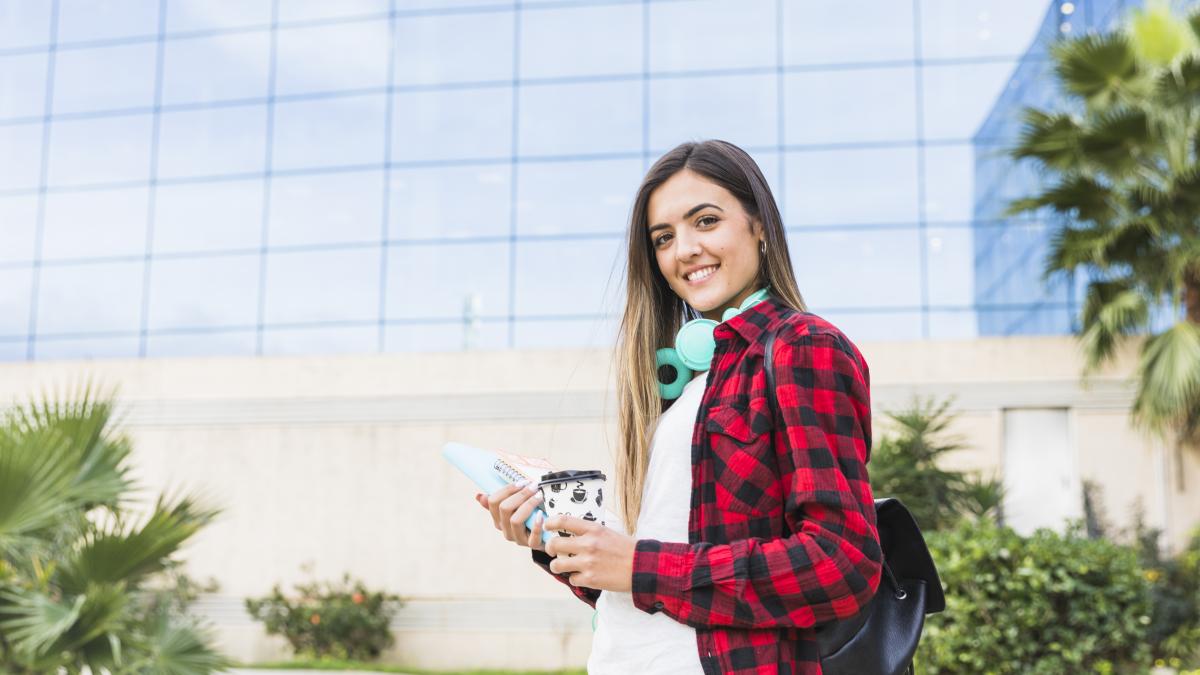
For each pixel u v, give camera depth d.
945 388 12.13
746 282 1.83
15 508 6.00
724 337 1.71
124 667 6.04
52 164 18.33
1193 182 10.21
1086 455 11.70
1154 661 9.63
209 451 13.36
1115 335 10.88
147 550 6.27
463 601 12.55
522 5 17.77
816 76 17.00
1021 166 15.47
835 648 1.59
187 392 13.54
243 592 12.95
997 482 10.03
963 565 6.99
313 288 16.83
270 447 13.27
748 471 1.59
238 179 17.61
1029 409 11.97
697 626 1.55
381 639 12.42
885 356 12.30
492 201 17.03
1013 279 15.38
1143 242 10.60
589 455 12.66
